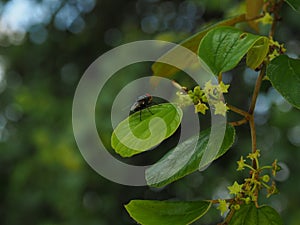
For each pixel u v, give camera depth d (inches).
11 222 68.6
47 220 66.7
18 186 66.5
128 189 64.9
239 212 20.7
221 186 58.0
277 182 54.6
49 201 64.3
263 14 24.2
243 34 20.8
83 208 63.8
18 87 74.4
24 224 68.4
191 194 60.7
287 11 48.5
